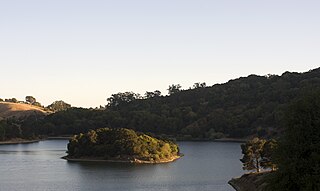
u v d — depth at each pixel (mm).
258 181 110500
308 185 55875
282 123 64875
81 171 169625
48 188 130250
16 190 127062
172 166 186750
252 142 128375
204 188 125938
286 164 59344
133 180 145125
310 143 59750
